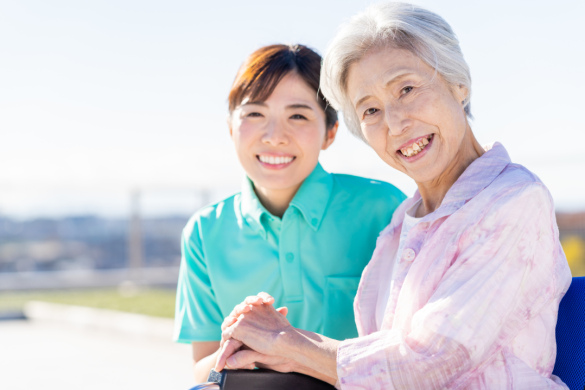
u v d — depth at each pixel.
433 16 1.71
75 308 10.95
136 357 7.46
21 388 6.17
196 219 2.36
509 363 1.51
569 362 1.64
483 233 1.54
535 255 1.54
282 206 2.31
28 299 13.26
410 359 1.49
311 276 2.21
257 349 1.73
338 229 2.24
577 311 1.64
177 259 14.73
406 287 1.64
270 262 2.21
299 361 1.67
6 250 15.00
